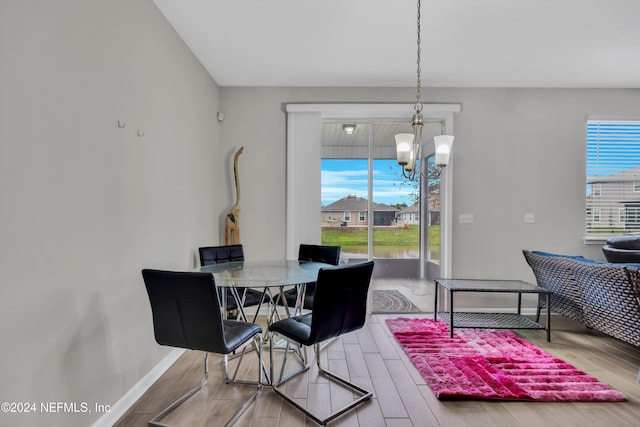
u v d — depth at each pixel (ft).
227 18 7.71
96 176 5.23
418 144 7.47
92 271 5.14
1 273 3.67
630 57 9.53
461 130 11.75
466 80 11.20
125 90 6.04
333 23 7.93
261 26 8.05
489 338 9.27
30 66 4.02
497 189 11.77
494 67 10.24
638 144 12.05
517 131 11.77
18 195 3.87
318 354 7.33
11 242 3.78
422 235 12.20
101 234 5.36
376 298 12.12
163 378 7.19
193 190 9.35
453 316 10.11
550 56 9.52
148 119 6.88
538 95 11.78
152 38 7.04
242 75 10.83
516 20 7.77
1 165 3.66
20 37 3.89
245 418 5.70
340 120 12.22
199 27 8.07
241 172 11.74
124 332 6.01
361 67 10.29
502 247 11.77
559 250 11.80
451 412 5.89
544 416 5.76
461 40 8.68
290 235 11.69
